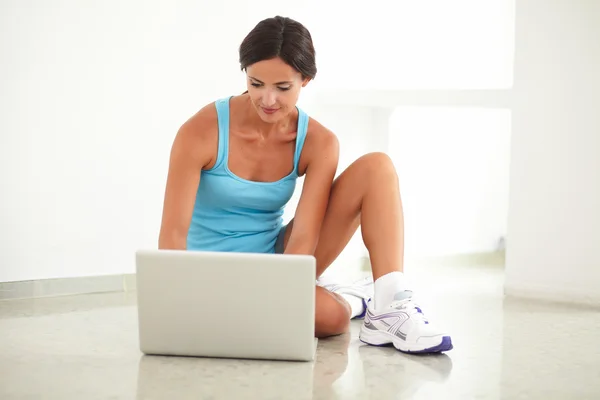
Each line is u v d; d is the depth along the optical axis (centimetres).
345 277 423
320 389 239
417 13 461
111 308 344
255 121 281
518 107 369
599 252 355
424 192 459
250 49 259
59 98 368
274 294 257
